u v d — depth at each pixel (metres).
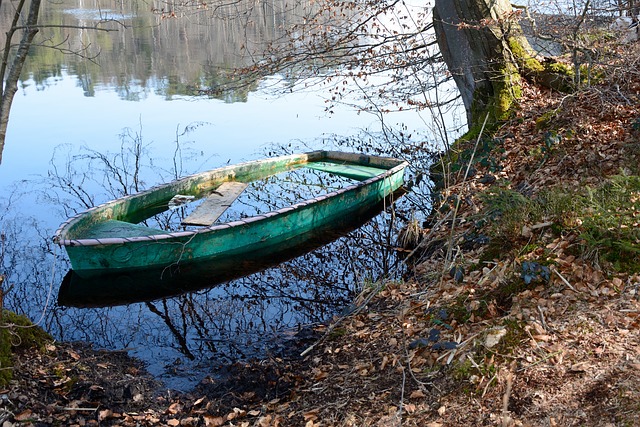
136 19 27.03
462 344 5.08
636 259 5.48
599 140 8.38
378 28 12.83
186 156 13.00
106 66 21.64
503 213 7.07
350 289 7.91
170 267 8.23
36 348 5.72
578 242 5.92
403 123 14.48
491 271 6.13
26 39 4.57
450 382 4.75
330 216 9.66
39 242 9.29
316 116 15.75
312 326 6.89
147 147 13.45
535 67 11.17
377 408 4.79
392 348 5.58
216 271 8.51
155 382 5.81
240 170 11.30
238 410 5.21
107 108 16.59
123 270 8.04
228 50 23.09
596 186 7.04
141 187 11.41
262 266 8.68
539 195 7.32
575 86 10.05
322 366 5.75
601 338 4.66
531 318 5.13
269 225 8.86
